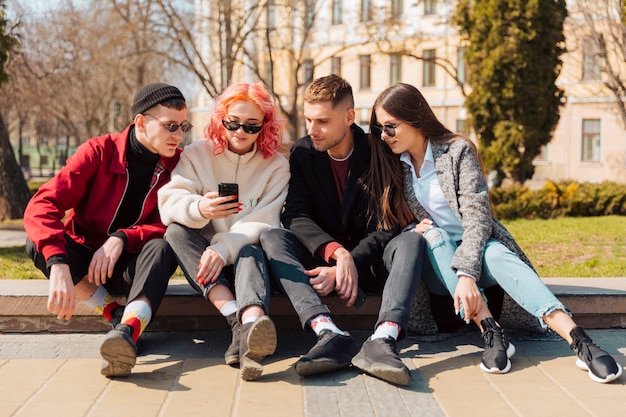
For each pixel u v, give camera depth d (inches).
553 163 1237.1
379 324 120.2
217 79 965.2
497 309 135.9
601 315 149.1
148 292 120.0
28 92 991.0
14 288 152.5
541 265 237.9
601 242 321.7
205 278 122.8
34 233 122.0
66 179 130.3
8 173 589.0
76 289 129.9
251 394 109.3
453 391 110.9
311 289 123.3
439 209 135.9
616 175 1167.0
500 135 585.6
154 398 107.3
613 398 106.8
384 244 134.0
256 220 133.3
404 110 133.0
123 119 1327.5
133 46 809.5
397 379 111.0
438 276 129.0
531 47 577.6
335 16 1302.9
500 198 545.0
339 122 135.5
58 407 103.3
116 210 135.7
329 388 112.2
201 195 135.6
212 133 135.5
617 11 579.5
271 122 135.1
